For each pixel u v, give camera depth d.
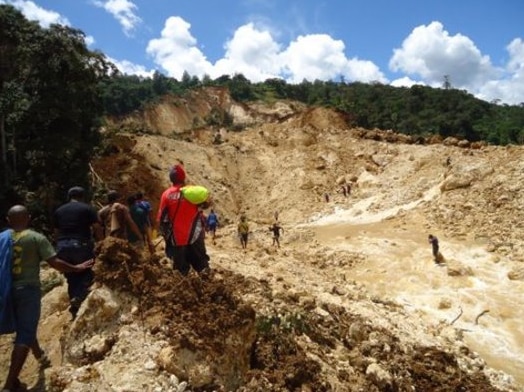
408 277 20.39
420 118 94.19
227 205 41.84
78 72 21.94
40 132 22.14
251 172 47.00
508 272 20.06
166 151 44.09
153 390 4.61
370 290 19.31
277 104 124.00
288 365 5.97
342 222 32.88
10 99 20.61
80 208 6.00
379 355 8.35
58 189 22.55
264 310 7.71
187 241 5.98
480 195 27.39
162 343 5.00
